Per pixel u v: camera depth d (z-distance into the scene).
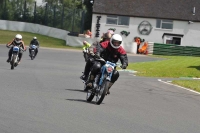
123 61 26.36
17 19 147.62
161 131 19.50
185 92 38.00
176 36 135.38
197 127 21.41
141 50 123.19
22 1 147.75
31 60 69.81
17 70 47.38
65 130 17.95
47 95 28.55
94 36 135.75
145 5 137.38
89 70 30.00
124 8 136.00
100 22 135.50
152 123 21.36
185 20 135.12
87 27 155.12
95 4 136.12
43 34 142.38
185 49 123.62
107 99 29.31
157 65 74.31
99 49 26.27
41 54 89.38
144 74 58.12
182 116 24.61
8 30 144.38
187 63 77.56
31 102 24.75
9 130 17.19
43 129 17.83
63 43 130.88
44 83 36.25
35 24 144.75
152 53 123.75
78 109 23.58
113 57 26.55
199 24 135.38
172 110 26.73
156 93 35.72
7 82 34.44
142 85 41.53
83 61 78.38
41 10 146.62
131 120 21.66
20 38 48.84
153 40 135.62
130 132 18.69
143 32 135.38
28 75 42.31
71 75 47.09
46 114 21.22
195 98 34.25
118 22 135.50
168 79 52.44
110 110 24.30
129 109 25.44
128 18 135.50
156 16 135.00
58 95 29.06
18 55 48.97
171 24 135.75
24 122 18.92
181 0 139.50
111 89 36.03
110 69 25.36
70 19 139.75
